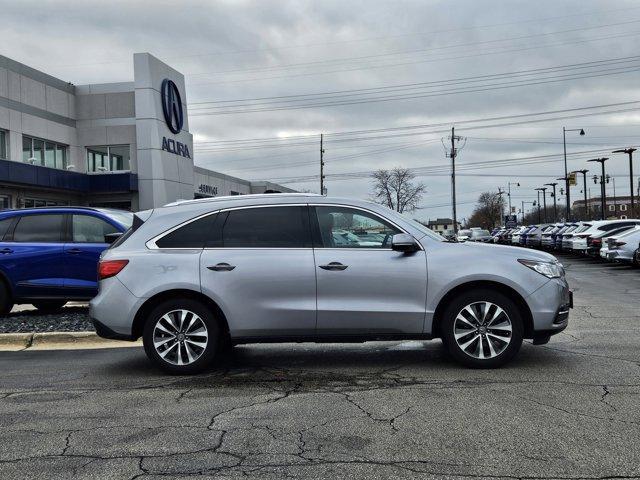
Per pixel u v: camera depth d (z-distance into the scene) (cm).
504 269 593
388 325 596
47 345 790
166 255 604
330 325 595
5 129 2484
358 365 642
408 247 587
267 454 396
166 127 3005
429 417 462
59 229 927
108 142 2964
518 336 596
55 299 915
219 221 616
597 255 2236
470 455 387
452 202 6153
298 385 565
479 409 478
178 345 604
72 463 387
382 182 7812
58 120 2838
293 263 595
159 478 362
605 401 493
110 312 600
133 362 683
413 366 630
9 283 909
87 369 651
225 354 709
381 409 485
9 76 2506
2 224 934
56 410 500
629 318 945
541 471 361
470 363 601
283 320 594
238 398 525
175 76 3158
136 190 2859
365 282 593
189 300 602
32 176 2430
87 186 2822
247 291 593
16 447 416
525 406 483
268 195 630
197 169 4003
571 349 699
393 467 371
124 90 2961
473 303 598
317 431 438
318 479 357
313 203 619
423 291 593
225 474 367
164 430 446
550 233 3150
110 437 433
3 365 675
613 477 351
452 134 6147
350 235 611
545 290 596
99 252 903
